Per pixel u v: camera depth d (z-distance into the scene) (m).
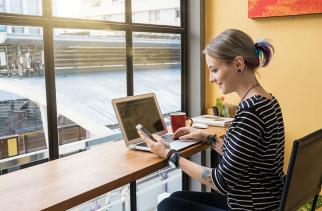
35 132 2.04
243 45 1.31
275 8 2.56
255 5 2.66
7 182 1.37
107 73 2.46
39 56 1.99
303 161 1.16
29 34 1.93
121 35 2.49
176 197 1.59
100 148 1.85
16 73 1.94
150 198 3.01
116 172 1.46
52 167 1.55
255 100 1.26
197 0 2.94
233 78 1.34
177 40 3.02
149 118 1.98
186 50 3.06
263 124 1.23
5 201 1.19
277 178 1.31
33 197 1.22
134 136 1.85
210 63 1.38
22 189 1.29
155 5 2.73
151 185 3.00
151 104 2.03
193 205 1.48
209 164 2.95
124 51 2.52
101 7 2.31
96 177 1.40
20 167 2.01
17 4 1.86
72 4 2.12
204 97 3.06
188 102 3.12
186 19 3.02
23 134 2.01
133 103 1.91
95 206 2.55
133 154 1.72
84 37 2.26
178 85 3.10
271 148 1.26
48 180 1.38
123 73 2.55
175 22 2.96
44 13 1.97
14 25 1.86
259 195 1.27
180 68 3.08
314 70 2.50
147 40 2.73
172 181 3.16
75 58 2.23
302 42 2.53
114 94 2.53
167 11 2.86
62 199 1.19
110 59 2.46
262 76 2.74
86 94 2.34
